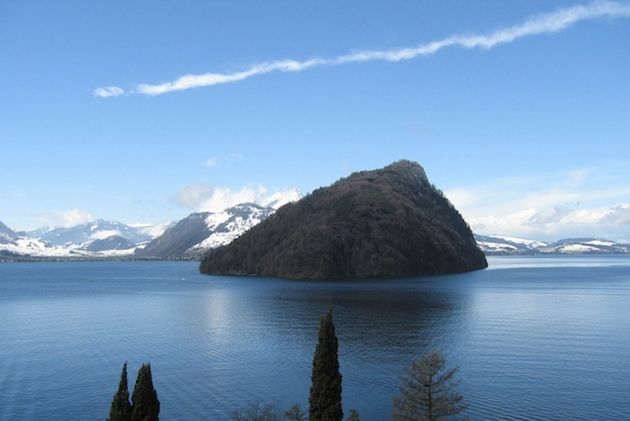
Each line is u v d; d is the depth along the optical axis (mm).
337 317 144500
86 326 134625
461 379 80562
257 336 118000
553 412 66812
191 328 130000
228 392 76562
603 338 111562
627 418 65000
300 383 80812
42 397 75312
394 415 56812
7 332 125125
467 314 149000
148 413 48281
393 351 99500
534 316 144750
